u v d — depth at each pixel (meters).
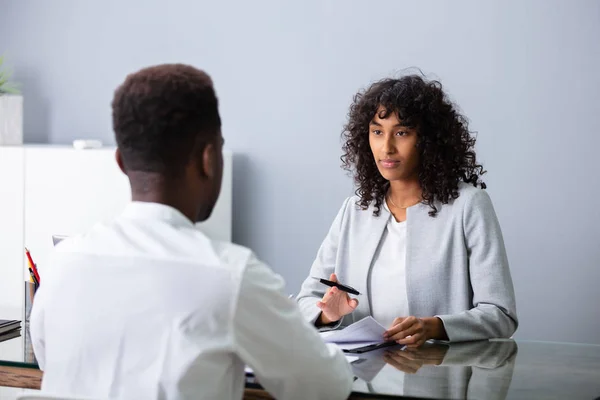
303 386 1.32
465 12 3.57
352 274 2.19
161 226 1.28
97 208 3.57
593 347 1.92
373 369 1.68
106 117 4.04
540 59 3.52
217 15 3.86
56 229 3.60
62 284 1.28
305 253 3.85
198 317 1.21
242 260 1.25
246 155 3.88
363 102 2.16
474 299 2.06
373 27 3.68
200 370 1.20
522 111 3.56
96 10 4.00
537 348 1.90
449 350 1.86
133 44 3.97
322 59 3.76
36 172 3.61
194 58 3.91
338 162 3.78
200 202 1.32
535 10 3.51
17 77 4.12
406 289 2.11
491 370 1.68
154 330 1.21
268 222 3.88
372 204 2.23
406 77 2.17
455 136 2.12
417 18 3.63
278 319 1.26
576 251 3.56
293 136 3.82
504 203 3.61
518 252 3.61
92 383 1.25
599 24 3.46
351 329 1.85
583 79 3.49
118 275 1.25
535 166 3.57
